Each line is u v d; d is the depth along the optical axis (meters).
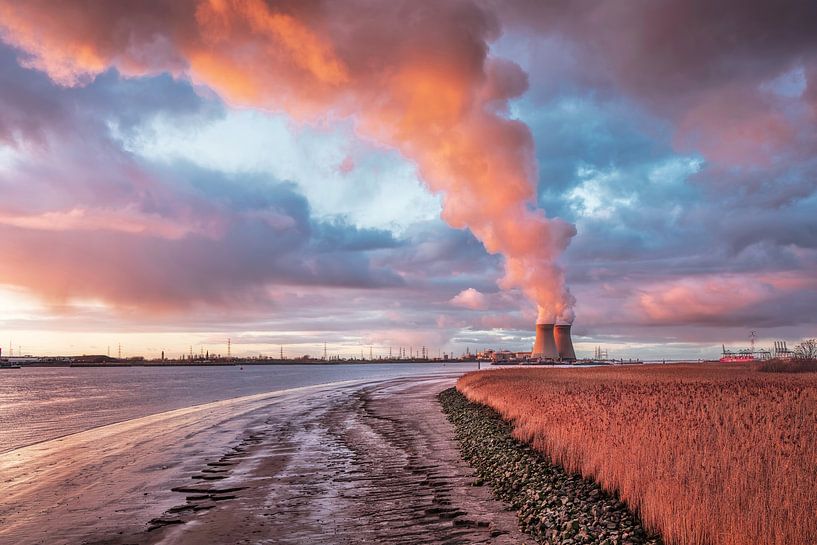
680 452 12.68
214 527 13.13
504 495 15.22
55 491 17.94
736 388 27.58
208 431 33.62
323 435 29.94
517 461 18.69
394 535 12.13
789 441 11.96
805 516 8.44
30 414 54.66
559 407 23.47
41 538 12.71
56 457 25.61
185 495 16.70
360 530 12.59
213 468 21.12
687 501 9.87
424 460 21.27
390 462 21.14
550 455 17.86
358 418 38.44
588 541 10.57
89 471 21.52
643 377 51.41
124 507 15.42
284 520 13.58
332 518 13.64
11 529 13.48
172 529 13.09
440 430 30.27
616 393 27.28
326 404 52.69
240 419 40.53
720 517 9.14
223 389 98.00
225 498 16.16
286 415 42.47
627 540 10.34
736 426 14.65
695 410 18.00
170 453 25.28
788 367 60.12
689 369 77.75
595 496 13.44
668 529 9.75
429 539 11.76
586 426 17.59
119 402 70.12
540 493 14.42
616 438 14.96
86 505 15.81
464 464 20.25
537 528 11.94
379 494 16.03
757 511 8.70
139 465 22.39
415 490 16.36
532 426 21.86
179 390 99.81
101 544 12.15
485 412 34.44
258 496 16.25
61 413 55.16
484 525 12.60
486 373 78.81
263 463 21.83
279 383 119.88
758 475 10.14
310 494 16.30
